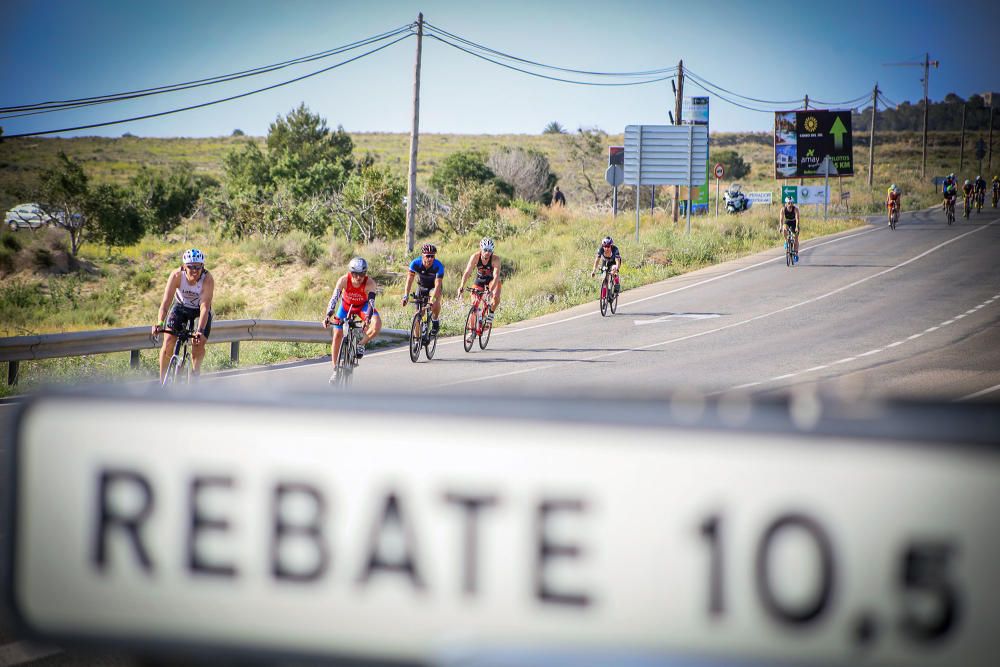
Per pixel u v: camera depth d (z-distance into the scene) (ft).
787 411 14.88
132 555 17.22
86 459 17.42
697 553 15.07
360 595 16.49
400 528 16.26
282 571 16.75
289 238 414.00
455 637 15.81
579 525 15.56
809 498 14.57
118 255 443.73
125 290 379.96
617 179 447.83
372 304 153.99
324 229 485.97
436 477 16.11
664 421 15.25
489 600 15.85
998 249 406.00
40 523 17.57
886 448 14.26
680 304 291.99
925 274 336.08
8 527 17.60
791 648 14.76
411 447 16.20
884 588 14.28
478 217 527.40
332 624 16.53
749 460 14.84
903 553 14.20
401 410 16.26
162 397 17.31
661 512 15.14
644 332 234.99
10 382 156.15
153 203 558.15
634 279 363.35
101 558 17.31
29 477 17.61
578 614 15.61
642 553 15.16
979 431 13.96
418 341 193.67
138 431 17.31
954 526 13.98
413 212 398.42
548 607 15.75
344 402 16.61
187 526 17.11
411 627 16.26
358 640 16.53
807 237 506.89
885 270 352.49
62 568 17.43
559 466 15.60
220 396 17.02
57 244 408.67
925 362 173.68
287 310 331.98
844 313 255.29
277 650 16.78
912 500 14.15
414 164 395.75
